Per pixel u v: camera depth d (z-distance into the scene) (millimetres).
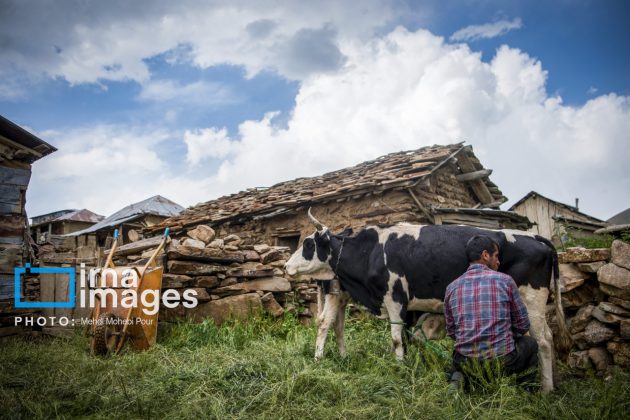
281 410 3326
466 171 10836
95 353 5266
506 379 3420
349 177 10797
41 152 8164
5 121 7449
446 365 4262
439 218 8719
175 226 13070
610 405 3324
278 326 6840
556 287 4289
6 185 7707
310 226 10102
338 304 5336
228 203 13680
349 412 3287
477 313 3654
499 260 4293
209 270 6969
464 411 3311
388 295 4855
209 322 6305
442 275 4578
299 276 5609
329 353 5273
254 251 7852
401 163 9750
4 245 7574
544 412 3295
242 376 4168
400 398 3443
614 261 4461
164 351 5379
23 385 4172
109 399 3684
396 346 4699
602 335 4426
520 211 17516
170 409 3523
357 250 5199
